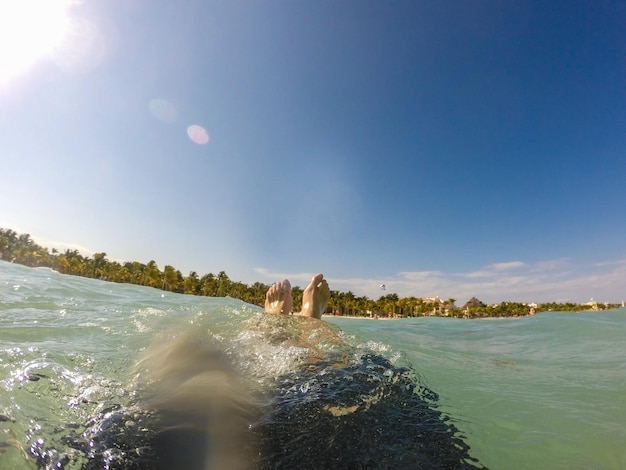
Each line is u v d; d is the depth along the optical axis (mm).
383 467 1190
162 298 5359
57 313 3264
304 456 1218
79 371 1817
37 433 1235
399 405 1709
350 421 1483
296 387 1806
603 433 1485
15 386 1559
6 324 2656
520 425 1551
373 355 2723
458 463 1232
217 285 62969
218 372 1807
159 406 1429
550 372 2518
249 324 3213
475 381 2248
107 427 1290
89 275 62969
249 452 1207
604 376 2402
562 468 1219
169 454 1156
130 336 2607
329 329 3453
